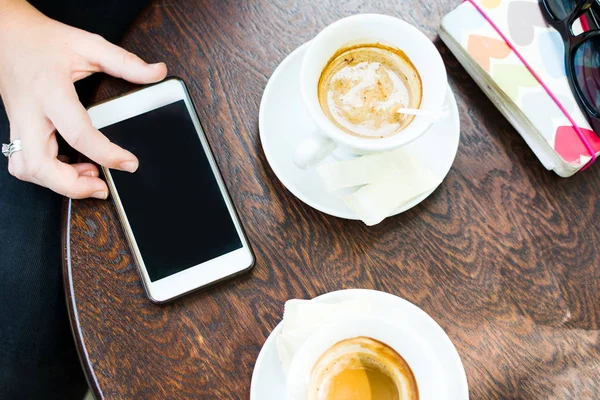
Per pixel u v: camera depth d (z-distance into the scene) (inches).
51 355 29.8
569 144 23.7
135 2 35.9
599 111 23.4
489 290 24.3
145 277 24.4
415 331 21.6
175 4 26.7
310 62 21.8
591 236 24.6
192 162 25.7
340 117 23.9
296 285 24.6
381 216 23.6
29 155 26.0
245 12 26.6
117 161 24.7
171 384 23.8
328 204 24.4
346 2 26.5
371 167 23.9
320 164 25.1
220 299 24.5
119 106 25.9
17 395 28.7
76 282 24.6
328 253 24.9
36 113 26.0
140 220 25.0
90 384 23.9
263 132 24.8
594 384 23.3
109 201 25.4
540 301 24.1
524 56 24.3
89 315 24.3
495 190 25.1
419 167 24.0
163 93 25.9
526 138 24.8
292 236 25.0
